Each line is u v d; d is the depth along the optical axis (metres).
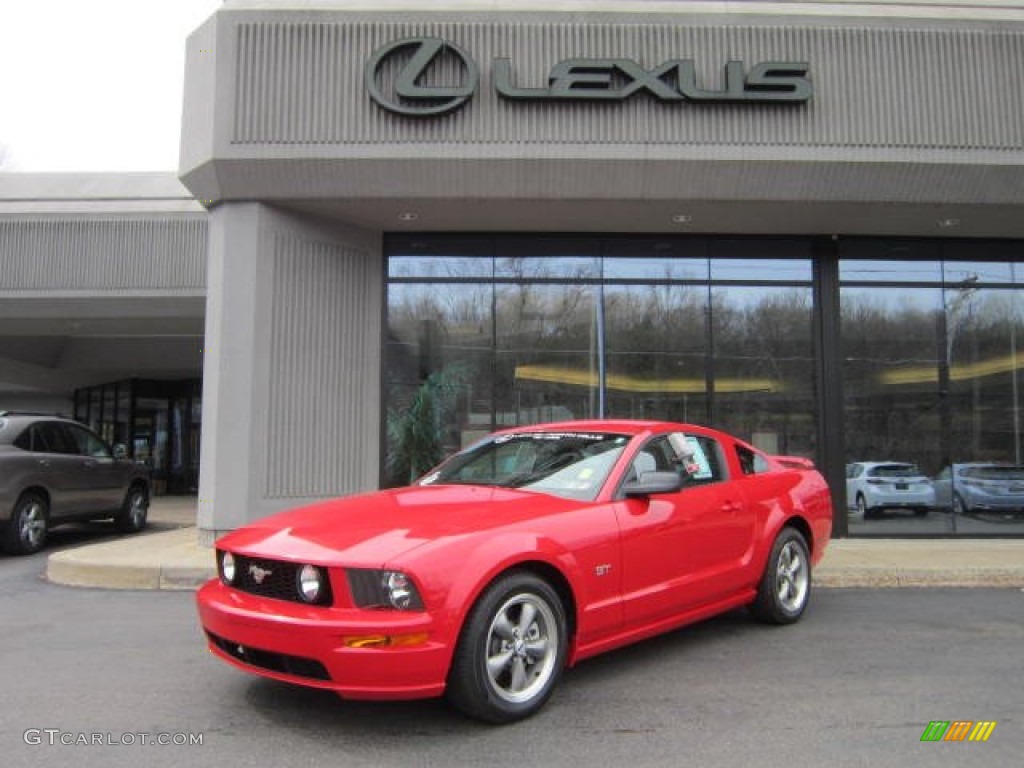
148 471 13.25
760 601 5.98
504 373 11.38
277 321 10.11
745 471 6.10
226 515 9.60
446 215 10.70
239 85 9.71
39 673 4.94
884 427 11.42
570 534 4.33
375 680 3.58
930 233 11.55
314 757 3.61
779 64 9.88
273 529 4.28
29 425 10.69
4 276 14.71
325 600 3.76
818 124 9.98
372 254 11.23
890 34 10.16
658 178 9.98
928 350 11.59
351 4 10.08
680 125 9.88
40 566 9.40
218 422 9.70
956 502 11.34
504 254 11.52
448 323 11.40
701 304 11.57
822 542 6.68
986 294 11.75
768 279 11.63
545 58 9.91
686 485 5.41
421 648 3.61
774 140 9.92
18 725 4.03
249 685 4.68
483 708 3.84
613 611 4.50
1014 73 10.24
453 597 3.72
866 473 11.30
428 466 11.13
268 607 3.83
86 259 14.67
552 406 11.37
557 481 4.98
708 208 10.48
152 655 5.36
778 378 11.48
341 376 10.70
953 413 11.51
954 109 10.11
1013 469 11.48
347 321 10.84
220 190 9.91
